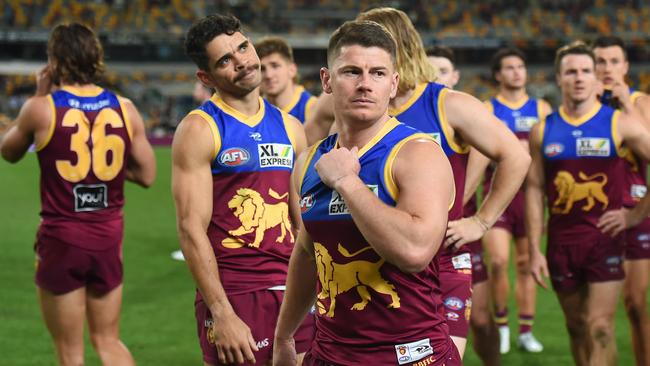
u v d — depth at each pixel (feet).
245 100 12.12
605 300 15.58
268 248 12.09
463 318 12.32
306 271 9.62
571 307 16.06
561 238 15.93
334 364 8.86
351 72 8.30
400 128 8.57
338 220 8.47
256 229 12.03
